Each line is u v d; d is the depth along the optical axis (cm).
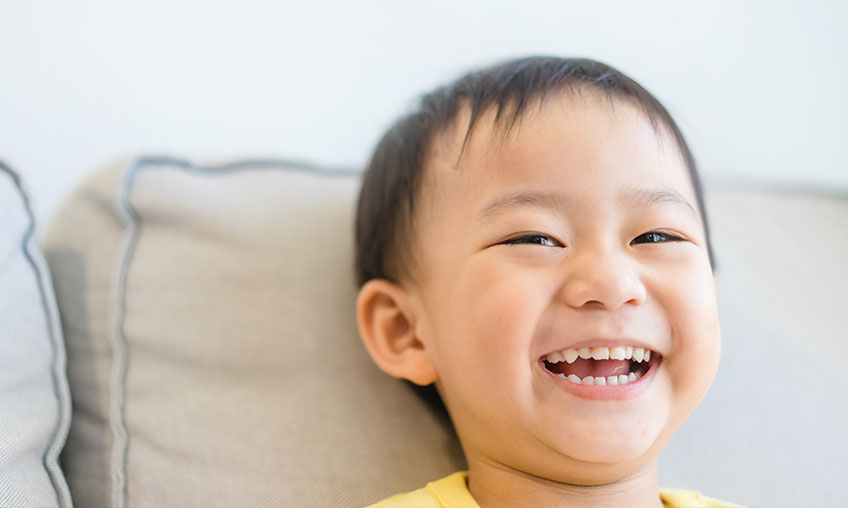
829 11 129
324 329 78
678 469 73
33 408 62
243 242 81
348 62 122
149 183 80
